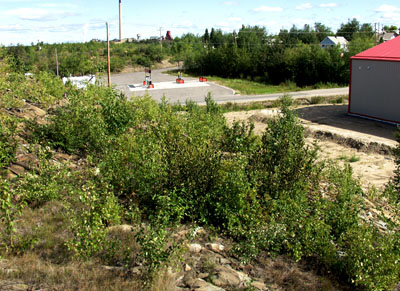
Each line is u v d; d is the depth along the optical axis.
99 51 85.19
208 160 8.26
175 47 94.19
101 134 10.22
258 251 6.99
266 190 8.70
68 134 10.17
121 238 6.66
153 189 8.05
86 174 8.26
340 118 24.66
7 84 13.57
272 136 9.93
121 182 8.28
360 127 21.67
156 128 10.45
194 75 70.38
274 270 6.57
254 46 67.94
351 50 51.53
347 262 6.70
